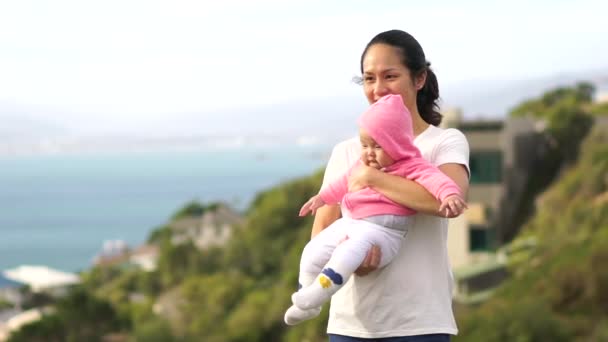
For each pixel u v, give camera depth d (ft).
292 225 230.07
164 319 157.38
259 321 147.33
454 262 125.59
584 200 122.72
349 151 12.12
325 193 11.75
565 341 75.92
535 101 211.41
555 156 144.05
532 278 97.04
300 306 10.94
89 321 143.64
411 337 11.11
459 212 10.48
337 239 11.24
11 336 141.49
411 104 11.63
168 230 363.56
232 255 228.63
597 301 83.46
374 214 11.09
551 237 113.09
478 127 128.47
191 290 192.85
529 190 139.23
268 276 216.95
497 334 76.28
